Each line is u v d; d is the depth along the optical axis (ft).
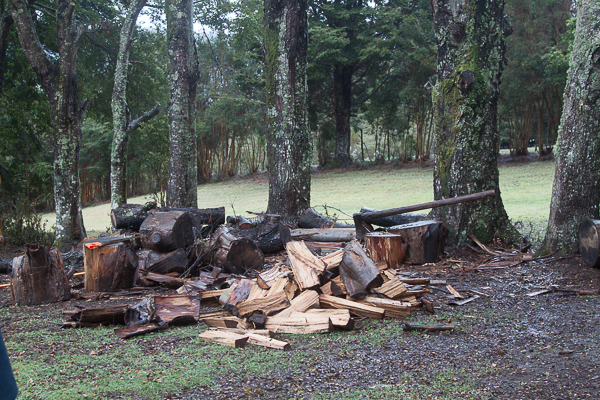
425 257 24.44
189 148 39.81
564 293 18.62
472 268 23.21
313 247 26.96
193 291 18.51
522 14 85.51
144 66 57.98
